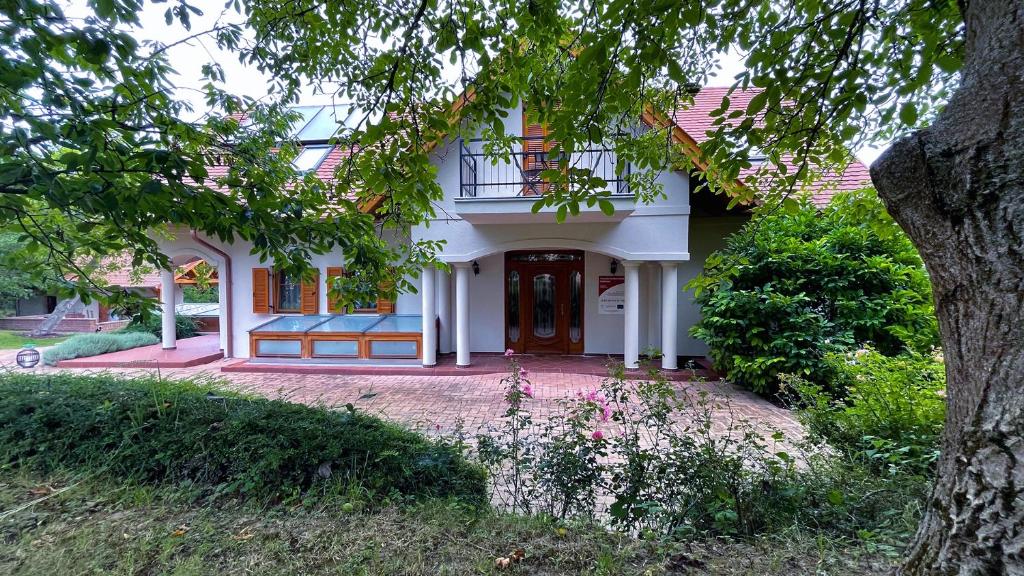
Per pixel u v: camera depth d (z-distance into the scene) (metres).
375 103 2.91
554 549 2.15
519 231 8.47
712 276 3.89
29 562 2.12
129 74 2.45
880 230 3.68
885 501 2.30
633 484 2.51
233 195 2.58
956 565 1.19
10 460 3.25
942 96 3.09
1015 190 1.13
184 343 12.19
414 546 2.22
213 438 3.10
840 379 4.45
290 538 2.33
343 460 2.95
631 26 2.22
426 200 3.14
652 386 2.98
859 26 2.53
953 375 1.29
